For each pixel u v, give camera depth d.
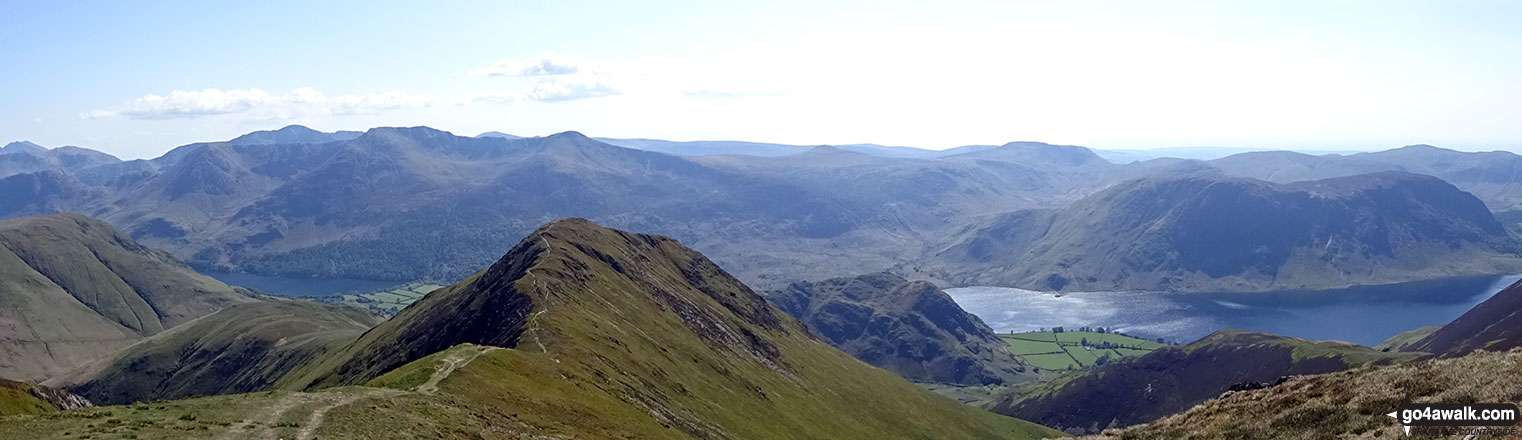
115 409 70.31
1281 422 63.09
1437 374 62.09
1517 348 63.50
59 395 144.38
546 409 103.00
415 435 72.69
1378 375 66.62
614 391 136.25
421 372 105.38
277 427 67.88
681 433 131.12
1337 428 57.78
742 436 153.50
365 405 79.06
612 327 186.75
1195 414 74.62
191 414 69.88
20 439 59.72
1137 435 74.19
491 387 103.00
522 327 165.50
